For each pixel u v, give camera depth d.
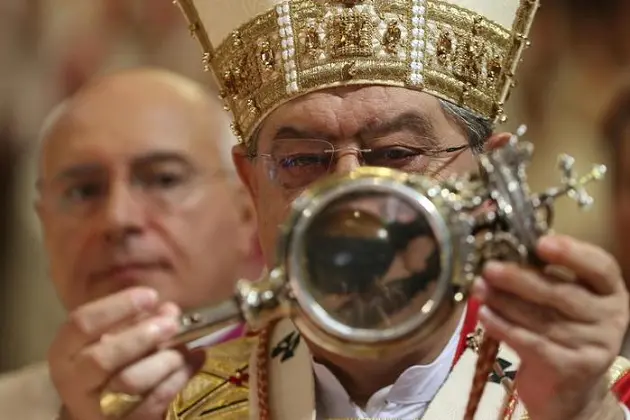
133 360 3.10
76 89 9.87
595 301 2.78
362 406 3.63
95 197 5.51
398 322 2.83
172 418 3.97
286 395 3.75
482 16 3.63
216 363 4.14
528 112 9.02
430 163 3.44
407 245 2.82
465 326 3.68
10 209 9.60
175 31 9.83
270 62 3.59
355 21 3.48
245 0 3.72
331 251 2.84
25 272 9.52
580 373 2.81
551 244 2.73
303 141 3.42
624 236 6.35
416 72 3.45
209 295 5.67
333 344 2.85
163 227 5.48
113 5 9.88
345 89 3.42
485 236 2.79
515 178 2.83
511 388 3.45
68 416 4.13
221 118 5.92
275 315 2.92
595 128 9.00
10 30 9.70
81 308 3.25
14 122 9.70
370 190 2.83
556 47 9.27
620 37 9.27
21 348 9.46
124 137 5.52
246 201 5.89
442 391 3.55
